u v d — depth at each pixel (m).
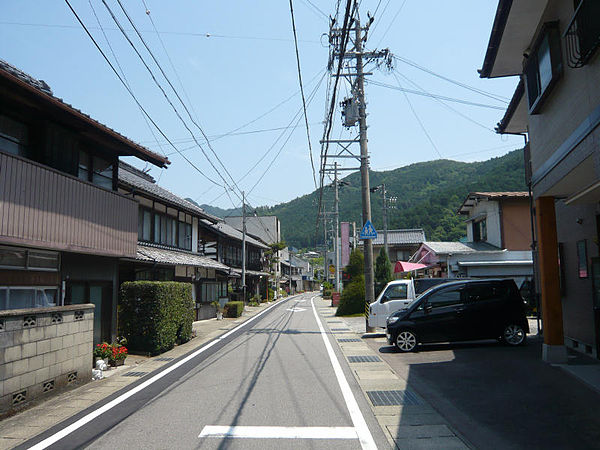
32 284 8.48
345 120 16.36
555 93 7.34
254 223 58.22
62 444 4.71
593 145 5.65
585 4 5.62
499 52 9.27
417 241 36.22
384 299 14.56
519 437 4.67
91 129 9.73
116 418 5.65
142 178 19.42
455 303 10.90
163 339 11.33
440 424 5.19
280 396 6.62
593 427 4.88
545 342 8.45
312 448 4.46
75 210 9.09
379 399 6.39
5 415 5.80
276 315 25.00
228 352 11.35
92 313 8.46
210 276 24.44
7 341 5.98
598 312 8.31
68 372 7.51
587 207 8.82
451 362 9.05
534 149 8.66
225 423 5.32
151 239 17.33
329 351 11.14
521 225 21.44
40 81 8.77
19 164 7.49
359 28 15.73
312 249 102.25
